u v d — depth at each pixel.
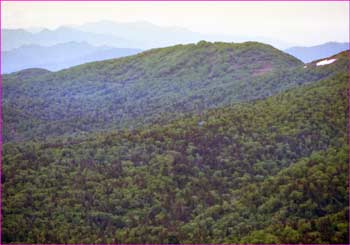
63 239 92.50
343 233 82.19
